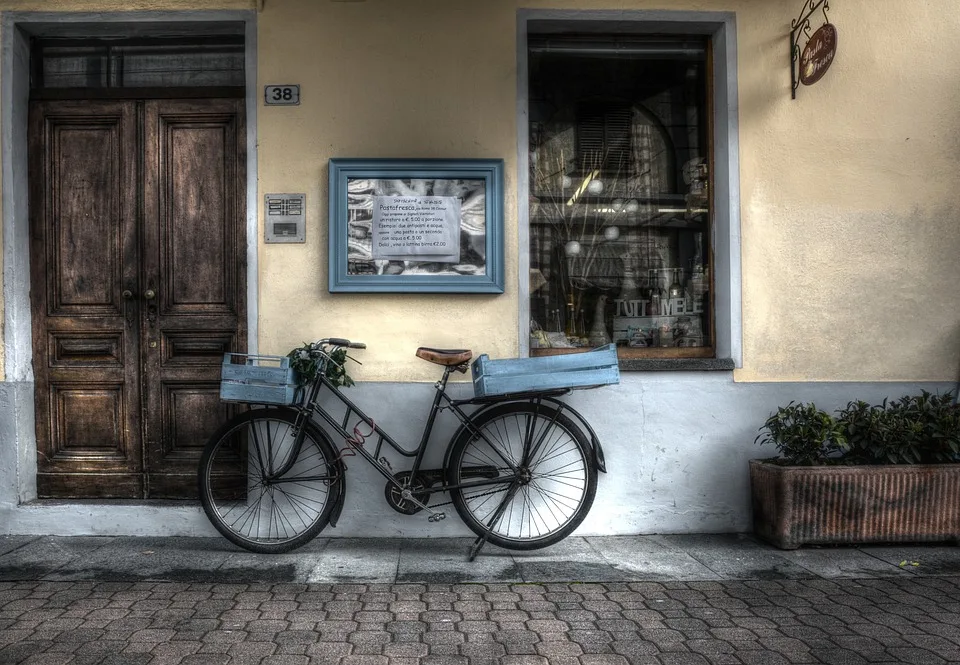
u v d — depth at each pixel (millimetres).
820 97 4688
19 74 4543
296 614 3293
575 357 4074
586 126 4902
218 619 3223
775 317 4668
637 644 3010
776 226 4676
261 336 4480
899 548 4312
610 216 4918
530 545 4172
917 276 4727
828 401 4676
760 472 4430
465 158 4516
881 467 4273
